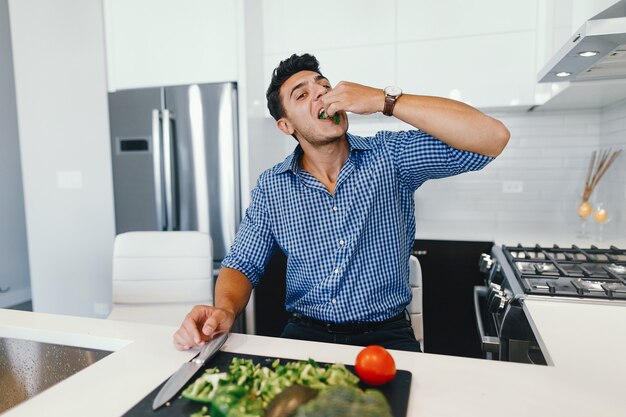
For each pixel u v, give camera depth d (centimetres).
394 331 130
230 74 253
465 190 279
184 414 67
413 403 70
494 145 113
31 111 285
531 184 269
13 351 112
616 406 69
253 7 261
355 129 293
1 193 377
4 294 379
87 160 279
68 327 109
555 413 67
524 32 231
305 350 91
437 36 243
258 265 141
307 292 137
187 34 259
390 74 252
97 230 282
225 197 254
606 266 157
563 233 231
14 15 281
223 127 251
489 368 82
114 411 70
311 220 134
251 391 66
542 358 93
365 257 132
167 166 256
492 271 173
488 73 238
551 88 211
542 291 124
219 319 96
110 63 271
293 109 129
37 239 293
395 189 135
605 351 88
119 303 189
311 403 57
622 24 105
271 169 145
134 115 264
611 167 236
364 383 75
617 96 205
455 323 238
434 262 238
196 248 189
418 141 130
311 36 264
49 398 74
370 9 253
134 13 266
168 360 88
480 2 236
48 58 278
